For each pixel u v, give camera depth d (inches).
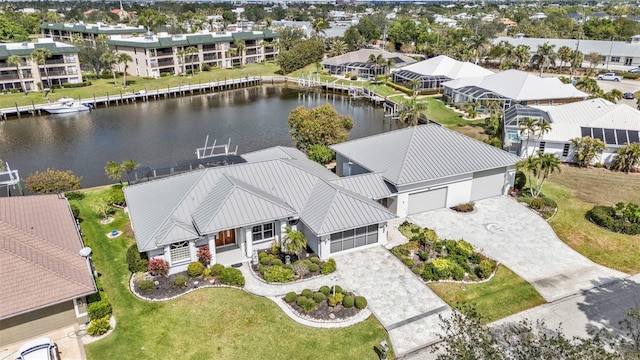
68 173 1927.9
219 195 1472.7
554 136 2321.6
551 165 1791.3
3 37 6806.1
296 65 5398.6
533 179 2089.1
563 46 4699.8
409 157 1793.8
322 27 7017.7
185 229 1363.2
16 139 3080.7
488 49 5241.1
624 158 2183.8
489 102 3221.0
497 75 3703.3
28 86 4252.0
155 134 3189.0
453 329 1161.4
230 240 1524.4
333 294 1254.9
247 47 5935.0
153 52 4992.6
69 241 1348.4
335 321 1202.0
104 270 1413.6
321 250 1441.9
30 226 1354.6
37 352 1023.0
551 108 2655.0
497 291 1337.4
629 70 4660.4
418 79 4020.7
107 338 1139.9
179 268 1389.0
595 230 1660.9
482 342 803.4
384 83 4596.5
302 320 1203.2
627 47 4857.3
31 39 6737.2
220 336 1149.7
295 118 2412.6
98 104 4052.7
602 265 1471.5
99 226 1683.1
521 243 1581.0
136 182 1900.8
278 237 1509.6
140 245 1331.2
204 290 1310.3
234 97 4490.7
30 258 1179.9
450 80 4010.8
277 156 1987.0
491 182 1893.5
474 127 3063.5
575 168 2255.2
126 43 5088.6
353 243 1508.4
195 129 3302.2
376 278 1375.5
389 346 1123.9
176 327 1177.4
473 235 1625.2
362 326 1187.3
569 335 1167.6
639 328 1174.3
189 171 1861.5
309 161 1987.0
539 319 1226.0
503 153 1897.1
